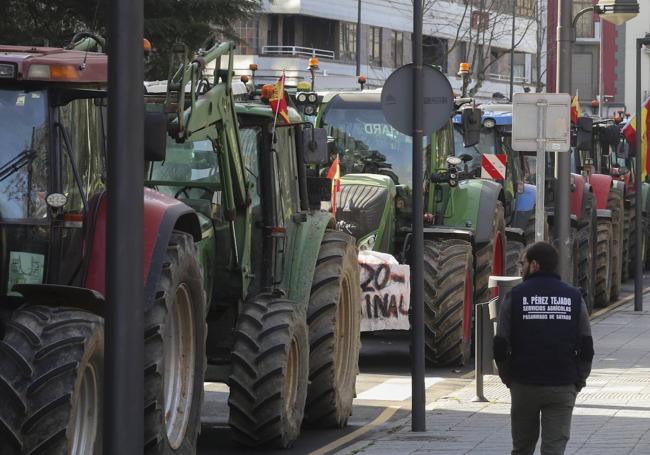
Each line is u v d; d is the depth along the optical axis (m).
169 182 25.73
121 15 14.88
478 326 31.53
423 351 27.45
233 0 67.25
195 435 21.86
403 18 145.00
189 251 21.23
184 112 23.59
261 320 25.12
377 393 33.09
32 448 16.80
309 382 27.33
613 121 71.25
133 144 14.91
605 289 56.69
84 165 19.55
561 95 34.88
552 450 19.44
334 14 136.25
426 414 29.64
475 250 39.69
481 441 25.84
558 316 19.44
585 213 52.88
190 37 64.94
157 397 19.91
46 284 18.27
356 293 29.06
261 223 26.77
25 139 18.80
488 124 46.59
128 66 14.89
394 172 38.84
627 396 31.92
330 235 28.41
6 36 62.53
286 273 27.16
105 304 14.95
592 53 178.25
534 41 153.12
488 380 35.19
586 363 19.47
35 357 17.08
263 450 25.38
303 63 133.38
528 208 48.53
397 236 38.44
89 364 17.70
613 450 24.17
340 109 39.09
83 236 19.38
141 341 14.97
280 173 27.31
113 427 14.84
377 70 142.12
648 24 176.62
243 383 24.73
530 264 19.89
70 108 19.36
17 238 18.67
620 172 70.69
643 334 46.38
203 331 22.00
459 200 39.88
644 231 76.06
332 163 36.22
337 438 26.91
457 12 138.25
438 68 28.09
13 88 18.84
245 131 26.91
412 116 27.97
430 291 37.12
